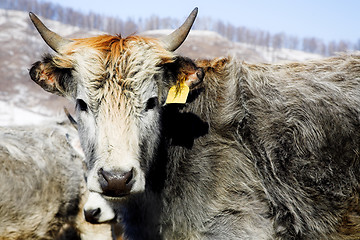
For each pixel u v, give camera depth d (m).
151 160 4.15
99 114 3.89
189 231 4.58
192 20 4.32
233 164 4.50
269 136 4.53
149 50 4.13
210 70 4.86
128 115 3.88
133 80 3.92
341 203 4.49
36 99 33.59
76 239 7.30
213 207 4.50
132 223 4.89
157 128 4.21
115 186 3.58
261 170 4.50
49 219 6.76
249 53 53.53
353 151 4.49
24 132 7.14
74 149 7.19
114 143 3.72
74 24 75.00
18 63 44.28
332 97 4.64
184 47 45.47
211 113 4.63
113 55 3.98
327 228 4.53
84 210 5.92
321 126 4.54
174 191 4.57
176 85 4.28
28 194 6.52
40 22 4.34
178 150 4.59
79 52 4.14
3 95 33.47
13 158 6.50
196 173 4.52
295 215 4.47
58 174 6.85
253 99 4.66
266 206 4.48
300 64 5.07
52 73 4.32
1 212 6.32
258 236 4.45
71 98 4.36
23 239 6.59
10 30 59.38
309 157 4.50
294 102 4.63
